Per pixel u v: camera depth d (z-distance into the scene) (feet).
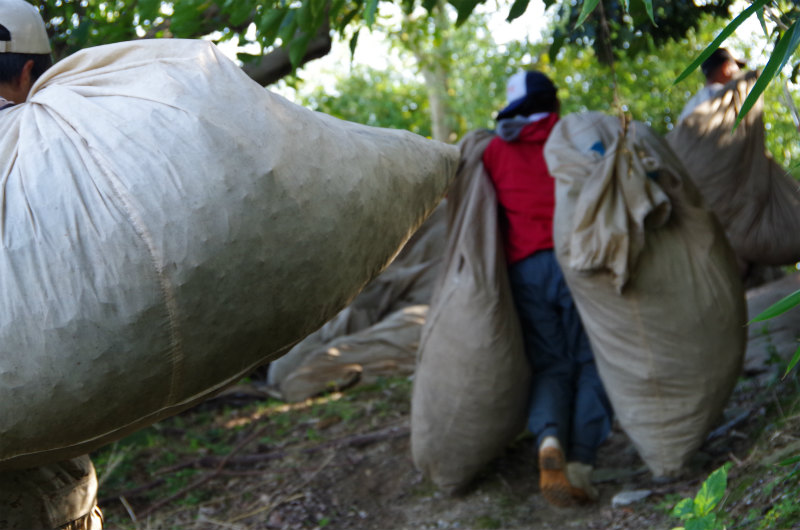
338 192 6.20
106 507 13.76
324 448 15.24
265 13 10.65
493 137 13.09
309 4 10.35
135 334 5.68
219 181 5.72
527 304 12.57
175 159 5.71
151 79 6.02
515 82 12.89
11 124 6.08
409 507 12.84
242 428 16.97
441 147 7.50
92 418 5.90
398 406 16.90
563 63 25.84
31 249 5.55
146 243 5.60
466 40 38.99
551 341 12.57
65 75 6.37
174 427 17.22
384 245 6.72
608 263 10.68
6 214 5.64
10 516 6.71
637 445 11.67
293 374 18.63
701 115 16.08
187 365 5.96
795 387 12.37
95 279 5.56
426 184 7.15
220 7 10.63
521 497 12.74
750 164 16.07
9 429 5.73
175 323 5.74
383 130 7.14
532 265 12.48
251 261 5.85
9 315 5.51
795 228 16.14
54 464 7.00
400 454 14.53
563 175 11.37
